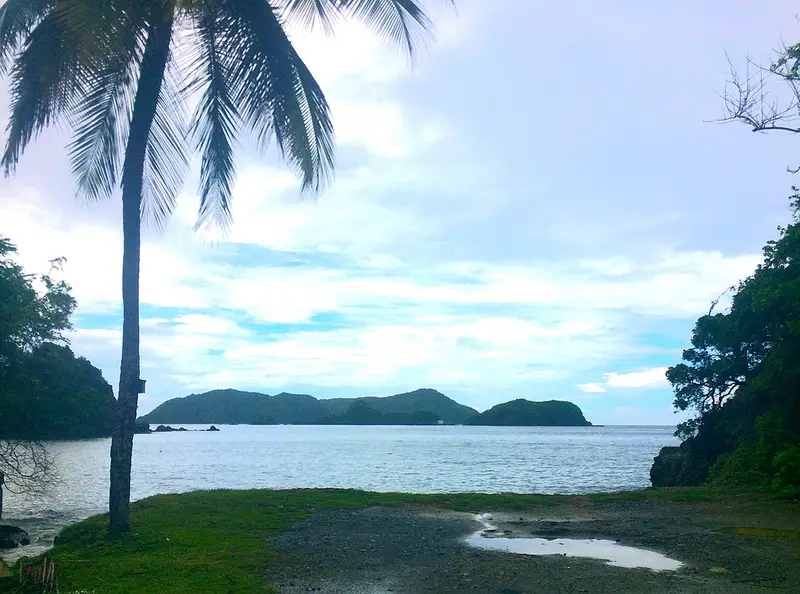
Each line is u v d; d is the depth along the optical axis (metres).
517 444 97.12
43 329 16.91
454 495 16.17
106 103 11.02
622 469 47.62
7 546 15.30
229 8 10.07
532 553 9.95
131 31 9.02
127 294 10.62
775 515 13.62
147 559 9.14
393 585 8.03
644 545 10.59
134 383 10.78
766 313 19.20
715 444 25.94
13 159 10.60
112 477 10.66
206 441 109.31
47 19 9.74
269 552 9.69
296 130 10.59
